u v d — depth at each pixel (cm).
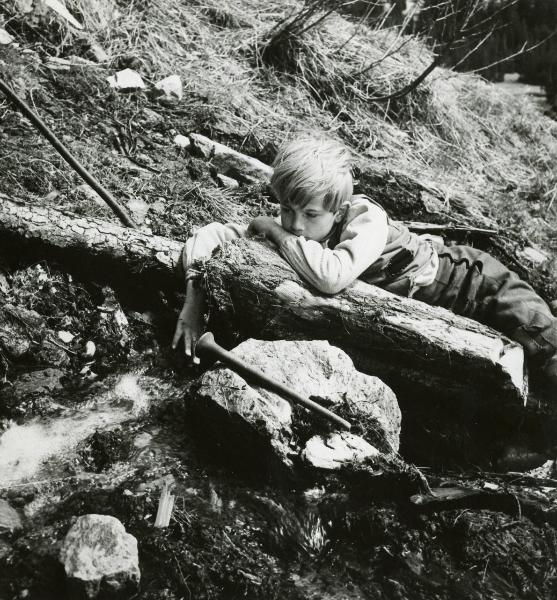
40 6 482
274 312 290
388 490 255
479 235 428
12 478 248
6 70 423
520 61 731
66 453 261
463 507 257
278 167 284
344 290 289
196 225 380
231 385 255
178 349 314
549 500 274
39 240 316
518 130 636
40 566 214
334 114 539
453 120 582
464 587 236
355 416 271
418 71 583
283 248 288
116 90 462
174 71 504
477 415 296
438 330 282
